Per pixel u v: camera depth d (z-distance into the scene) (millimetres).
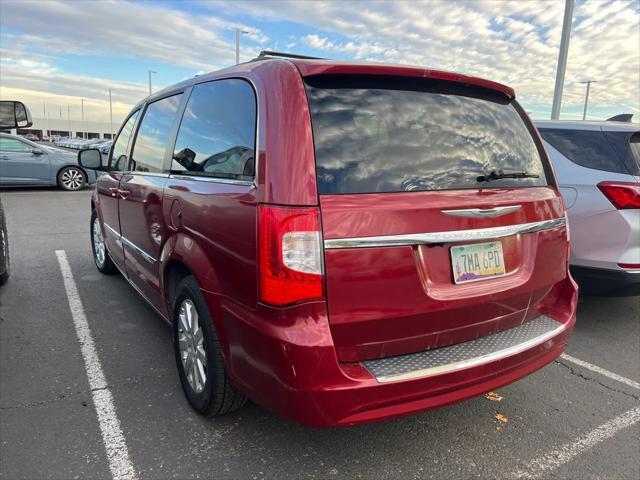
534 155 2682
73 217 9203
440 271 2131
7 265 4977
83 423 2650
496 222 2262
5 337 3734
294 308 1891
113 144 4602
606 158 4039
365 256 1934
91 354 3473
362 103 2125
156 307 3400
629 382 3342
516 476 2354
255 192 2010
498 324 2400
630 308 4902
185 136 2916
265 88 2146
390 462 2426
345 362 1995
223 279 2221
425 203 2053
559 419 2855
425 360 2107
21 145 12758
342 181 1962
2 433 2541
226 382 2445
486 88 2551
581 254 4027
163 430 2607
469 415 2875
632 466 2443
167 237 2912
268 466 2363
